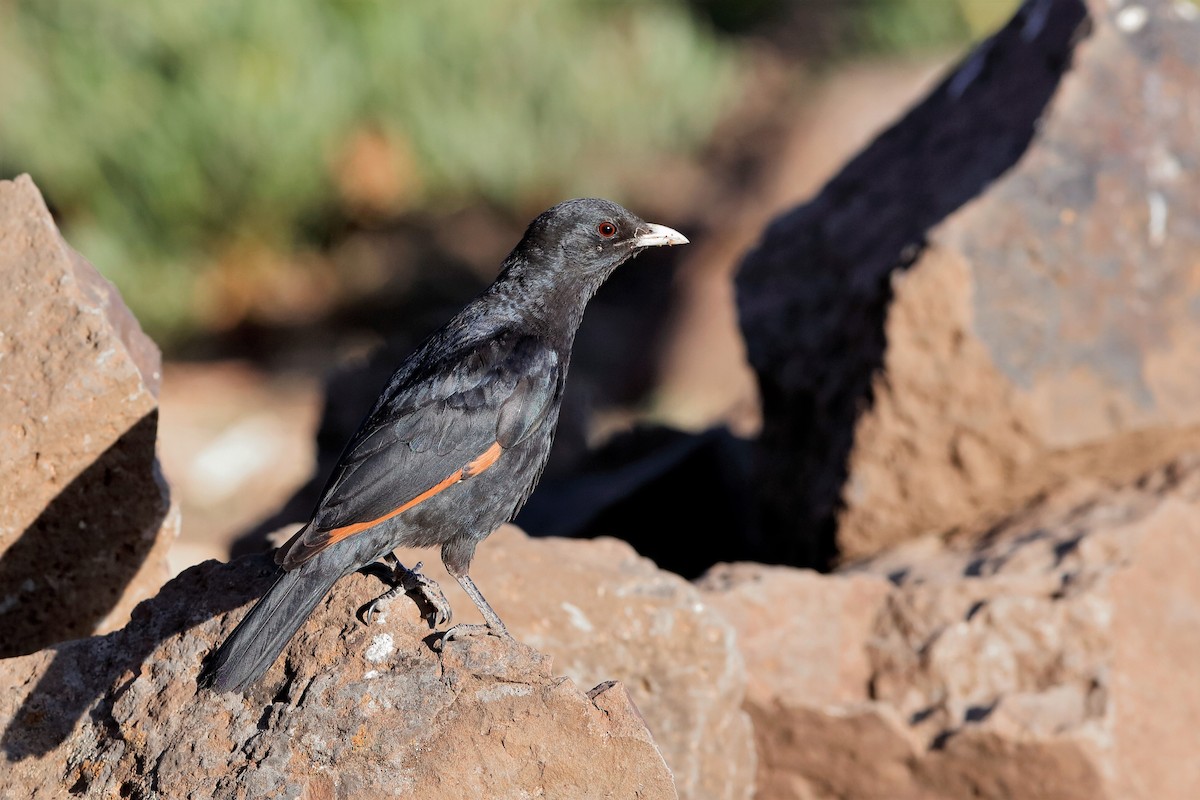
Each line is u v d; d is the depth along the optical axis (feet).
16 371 26.94
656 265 99.35
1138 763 30.60
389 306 96.84
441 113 102.42
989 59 45.32
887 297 38.65
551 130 106.32
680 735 29.37
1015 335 38.06
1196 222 39.58
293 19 97.40
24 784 23.80
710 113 110.32
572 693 23.24
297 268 99.81
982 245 38.50
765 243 47.44
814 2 128.06
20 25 94.43
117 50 94.79
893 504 39.45
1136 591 33.37
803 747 31.81
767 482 45.27
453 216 106.63
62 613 29.27
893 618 33.81
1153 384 38.32
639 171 108.78
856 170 46.88
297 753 22.50
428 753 22.67
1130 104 41.01
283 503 59.31
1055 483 38.83
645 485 49.03
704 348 87.56
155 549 29.43
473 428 26.55
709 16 126.72
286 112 95.40
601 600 29.50
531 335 28.76
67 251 30.12
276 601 23.20
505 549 30.53
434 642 24.21
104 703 24.39
